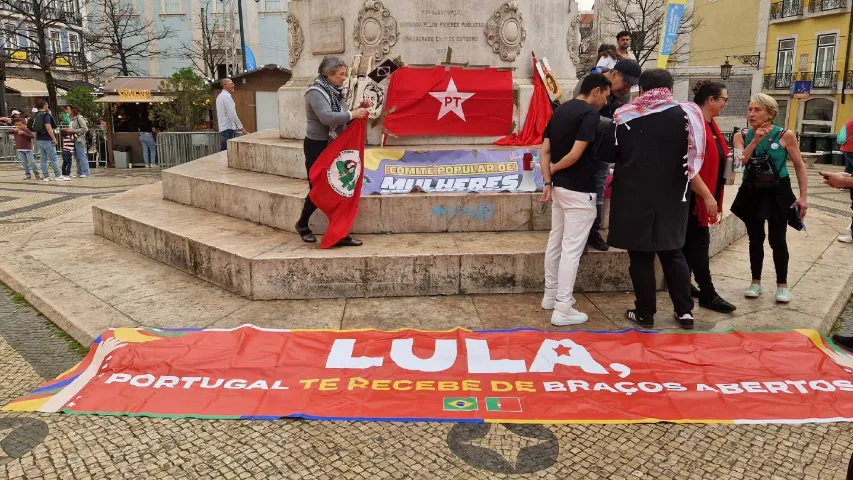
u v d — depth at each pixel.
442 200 5.46
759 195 4.73
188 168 7.65
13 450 2.93
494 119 6.55
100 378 3.57
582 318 4.30
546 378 3.56
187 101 17.52
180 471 2.78
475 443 3.00
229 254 4.88
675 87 35.69
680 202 4.02
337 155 4.97
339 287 4.78
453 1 6.51
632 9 28.66
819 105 30.06
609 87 4.18
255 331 4.05
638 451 2.94
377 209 5.44
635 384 3.51
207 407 3.29
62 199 10.50
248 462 2.85
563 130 4.14
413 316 4.42
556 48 7.19
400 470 2.79
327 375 3.58
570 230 4.21
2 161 18.50
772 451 2.95
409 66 6.52
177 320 4.37
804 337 4.03
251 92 17.41
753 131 4.71
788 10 30.89
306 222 5.18
